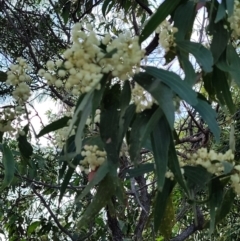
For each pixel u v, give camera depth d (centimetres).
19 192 193
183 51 73
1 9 167
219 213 97
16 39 177
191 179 81
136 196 141
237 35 78
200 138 124
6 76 83
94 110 59
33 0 192
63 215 213
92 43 61
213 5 75
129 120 68
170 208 96
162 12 69
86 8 180
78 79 61
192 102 60
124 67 61
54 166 192
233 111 85
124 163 112
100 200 79
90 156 76
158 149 65
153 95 60
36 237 227
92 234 187
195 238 228
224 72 83
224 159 78
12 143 162
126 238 149
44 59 174
